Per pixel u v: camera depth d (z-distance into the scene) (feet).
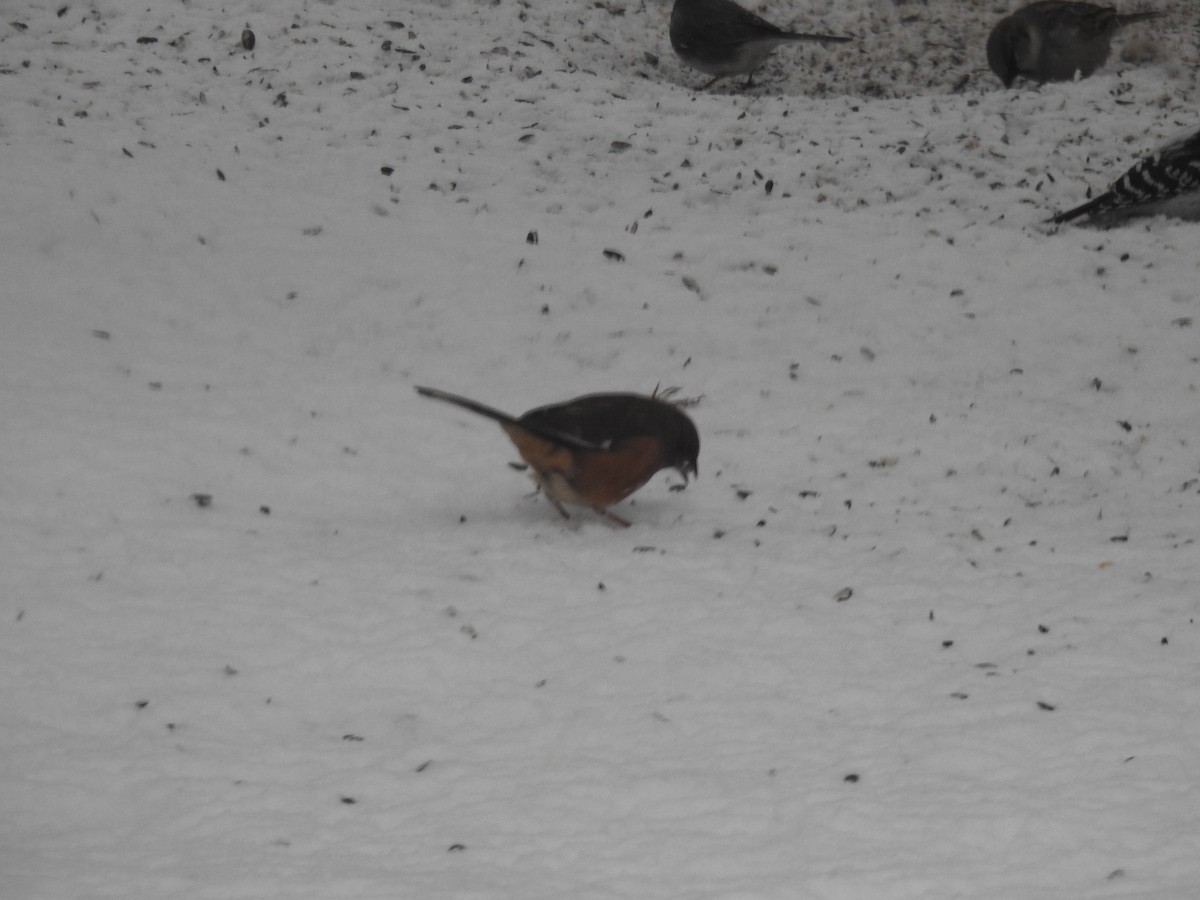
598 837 29.07
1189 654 38.40
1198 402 62.49
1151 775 31.40
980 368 65.16
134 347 60.85
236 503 48.93
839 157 84.58
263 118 82.89
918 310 69.67
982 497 53.26
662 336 66.54
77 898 26.23
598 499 46.39
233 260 69.05
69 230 69.26
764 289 70.95
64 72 85.20
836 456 56.59
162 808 30.83
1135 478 55.77
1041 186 82.53
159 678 36.68
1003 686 36.45
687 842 28.78
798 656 38.42
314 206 74.74
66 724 34.63
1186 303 70.54
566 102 87.97
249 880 27.09
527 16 100.99
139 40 89.25
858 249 75.15
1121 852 28.02
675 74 99.50
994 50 100.37
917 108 91.50
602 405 46.29
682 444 47.09
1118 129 88.99
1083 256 75.05
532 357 64.03
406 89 87.45
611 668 37.60
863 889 26.61
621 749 33.30
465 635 39.27
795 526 49.29
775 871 27.50
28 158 75.20
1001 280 72.59
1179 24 109.91
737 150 84.74
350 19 94.32
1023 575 44.57
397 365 62.44
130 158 76.74
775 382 63.05
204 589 41.78
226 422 54.85
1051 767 31.94
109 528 45.83
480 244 72.84
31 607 40.19
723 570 44.34
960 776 31.60
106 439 52.06
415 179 78.59
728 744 33.45
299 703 35.86
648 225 76.33
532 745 33.68
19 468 49.11
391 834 29.43
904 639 39.63
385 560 44.32
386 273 69.46
